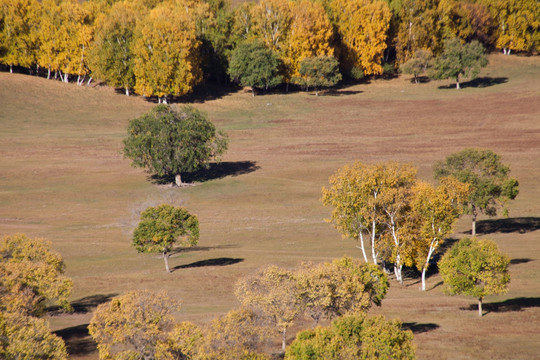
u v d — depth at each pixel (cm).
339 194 7062
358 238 8119
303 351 3362
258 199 10531
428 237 6619
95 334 3816
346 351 3303
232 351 3584
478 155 7931
